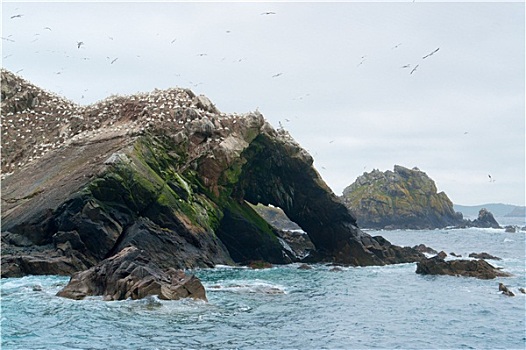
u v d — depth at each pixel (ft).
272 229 210.59
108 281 99.14
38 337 73.15
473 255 210.79
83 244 133.80
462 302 110.93
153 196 149.18
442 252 213.05
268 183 205.26
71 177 150.00
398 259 201.98
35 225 138.00
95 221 136.87
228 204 183.01
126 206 144.87
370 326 87.92
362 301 111.04
